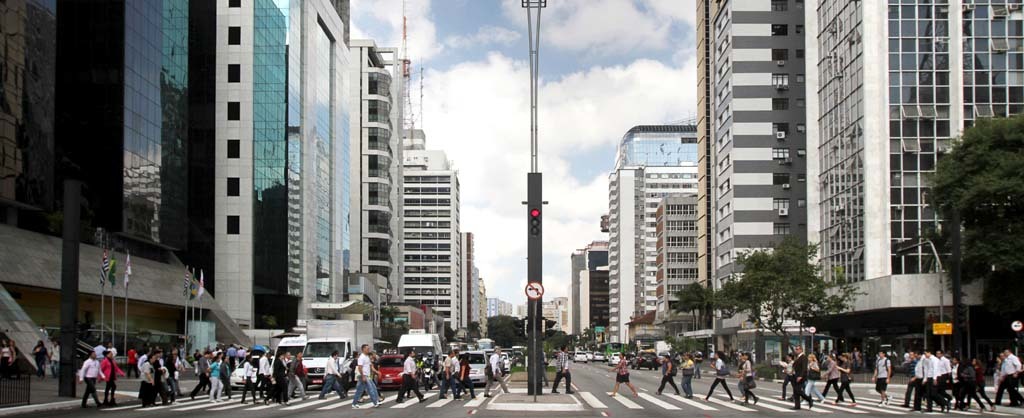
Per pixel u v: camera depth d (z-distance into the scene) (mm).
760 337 80562
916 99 64688
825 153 77125
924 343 58719
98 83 60625
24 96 49875
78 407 27828
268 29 85562
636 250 194000
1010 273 51125
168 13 69188
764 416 25219
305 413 25609
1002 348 57812
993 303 52031
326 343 40969
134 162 62188
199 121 83750
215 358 32062
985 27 64125
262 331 76125
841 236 72250
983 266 52000
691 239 147625
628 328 185875
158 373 29047
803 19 101750
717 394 37781
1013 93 63594
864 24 66688
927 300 58125
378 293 130500
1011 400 28859
